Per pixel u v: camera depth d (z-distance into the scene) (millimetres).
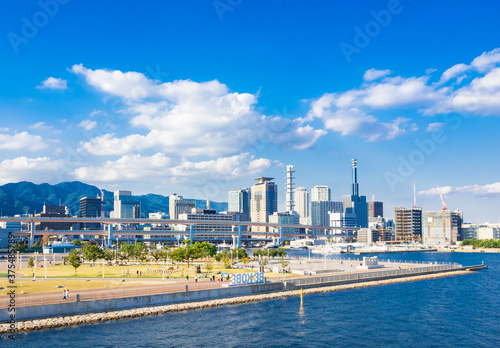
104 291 117188
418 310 118938
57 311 98188
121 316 102312
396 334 95750
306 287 147750
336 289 150750
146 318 103188
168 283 136250
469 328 101312
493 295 142750
